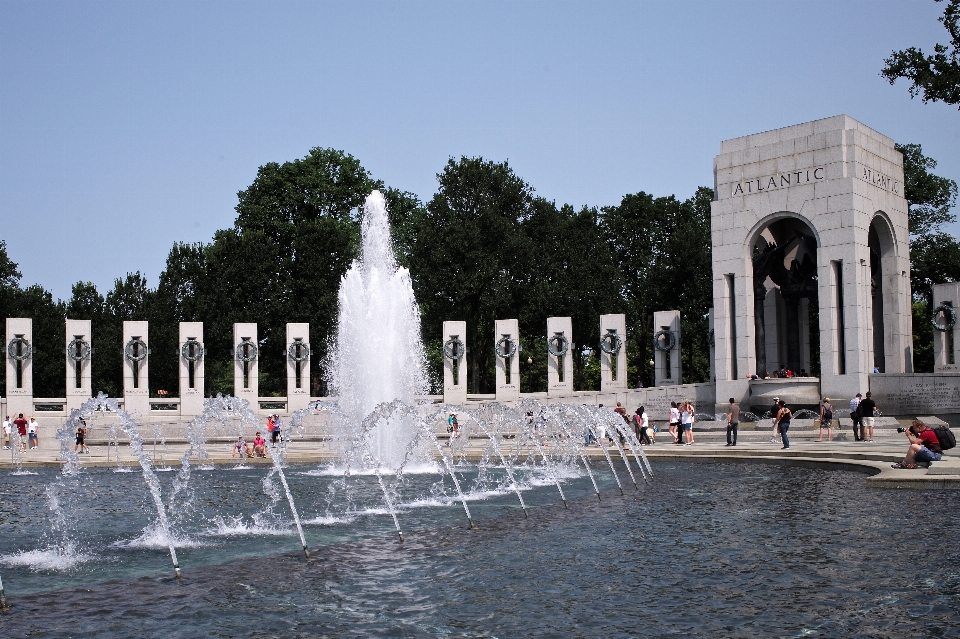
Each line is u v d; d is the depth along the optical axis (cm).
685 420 3934
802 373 4888
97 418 4900
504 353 5278
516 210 7062
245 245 6888
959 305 4678
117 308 7925
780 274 4900
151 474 1662
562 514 2000
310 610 1202
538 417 3653
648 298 7394
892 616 1142
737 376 4816
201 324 5141
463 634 1098
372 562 1487
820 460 2900
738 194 4862
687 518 1898
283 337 6781
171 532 1809
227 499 2333
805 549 1532
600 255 7244
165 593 1295
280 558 1528
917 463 2481
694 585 1307
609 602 1225
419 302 6825
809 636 1073
